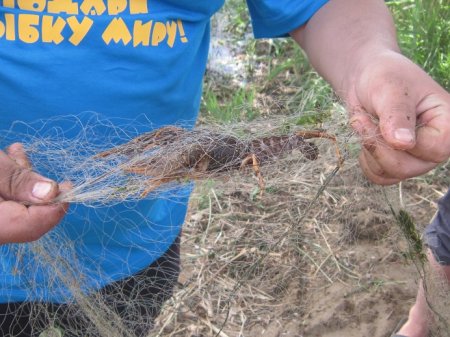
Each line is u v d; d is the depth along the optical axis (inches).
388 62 20.1
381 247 37.9
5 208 16.8
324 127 19.7
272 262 37.1
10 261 23.2
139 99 22.9
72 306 24.0
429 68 52.7
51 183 17.0
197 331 35.9
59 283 23.2
